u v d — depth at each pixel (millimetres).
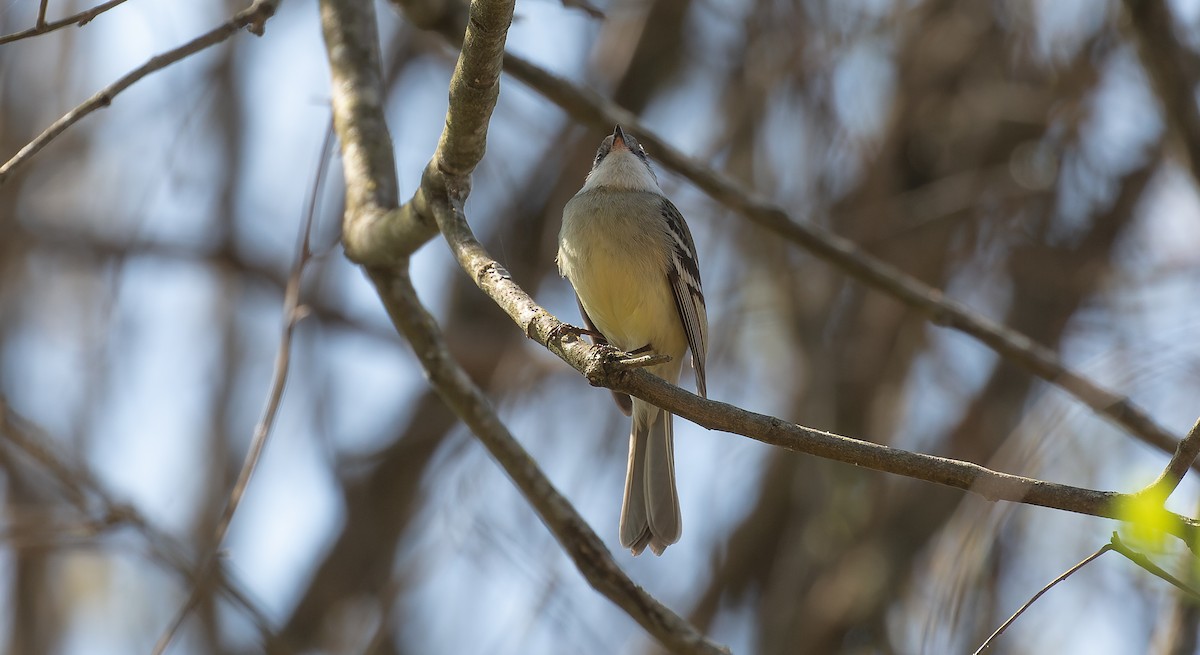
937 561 8727
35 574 12078
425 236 7148
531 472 7602
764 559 12148
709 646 7008
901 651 10953
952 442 11656
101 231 12312
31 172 12375
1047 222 12227
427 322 7875
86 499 9086
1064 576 5316
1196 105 8812
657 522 8281
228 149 12547
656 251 8727
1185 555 5391
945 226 12359
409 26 12438
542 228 12484
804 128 12070
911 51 12219
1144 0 8586
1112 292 11953
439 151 6520
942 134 12500
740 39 12727
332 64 8688
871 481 11703
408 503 12398
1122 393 8688
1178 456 4961
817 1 12086
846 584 11344
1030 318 12125
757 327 12398
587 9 9484
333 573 12141
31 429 9297
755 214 9516
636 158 9391
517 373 11703
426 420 12562
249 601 9164
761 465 12438
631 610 7191
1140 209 12188
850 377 11734
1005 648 10008
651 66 12695
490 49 5883
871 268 9484
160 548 8914
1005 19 12359
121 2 5879
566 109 9547
